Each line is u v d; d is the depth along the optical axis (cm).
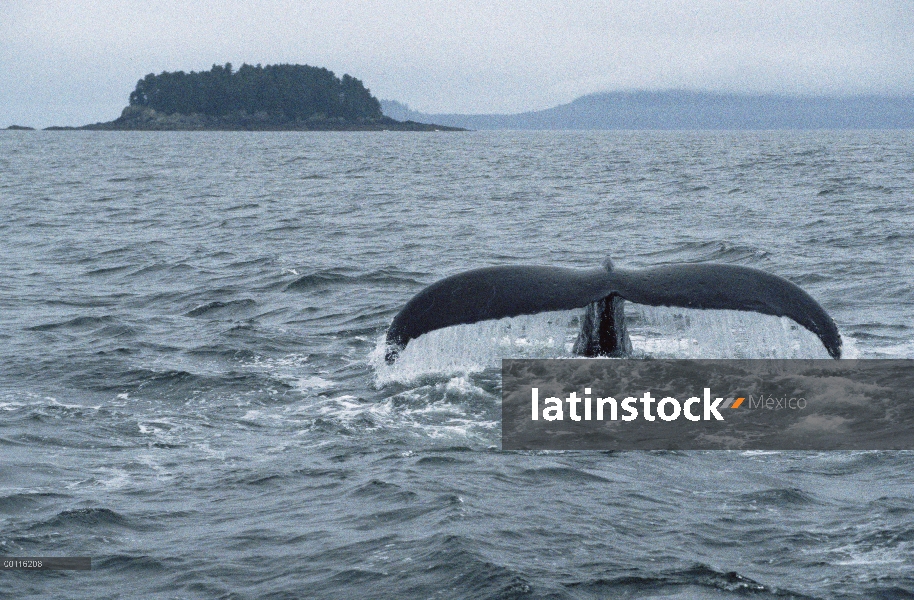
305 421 4519
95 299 7806
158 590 2920
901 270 8625
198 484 3756
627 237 11675
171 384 5175
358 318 6925
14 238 11825
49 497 3612
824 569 2975
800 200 15888
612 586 2892
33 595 2889
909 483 3619
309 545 3195
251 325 6575
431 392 4706
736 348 5019
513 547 3144
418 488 3641
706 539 3200
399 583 2931
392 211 15238
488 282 4069
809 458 3894
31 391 5069
